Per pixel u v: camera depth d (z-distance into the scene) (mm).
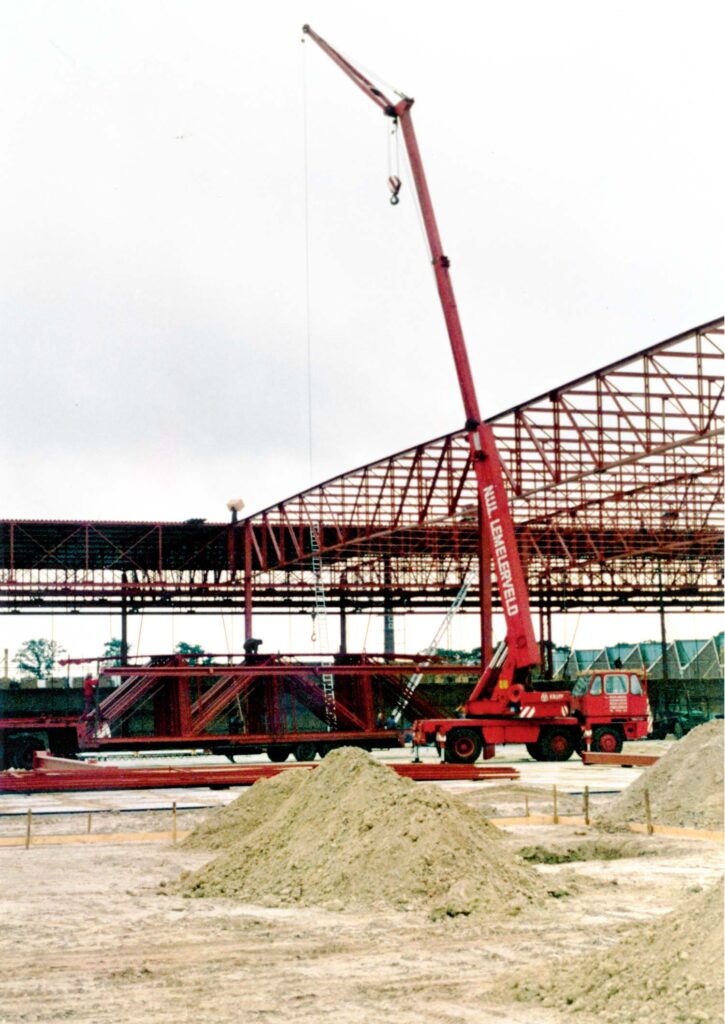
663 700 63312
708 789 22875
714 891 10109
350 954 12375
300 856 16719
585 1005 9625
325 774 18359
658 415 35969
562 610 66312
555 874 16953
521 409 40344
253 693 46562
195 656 45812
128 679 45375
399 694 48250
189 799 31375
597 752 41188
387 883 15281
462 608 64500
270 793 22281
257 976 11492
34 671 81312
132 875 18719
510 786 30141
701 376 34156
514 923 13664
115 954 12578
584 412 39281
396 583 61281
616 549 60719
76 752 44344
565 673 68688
